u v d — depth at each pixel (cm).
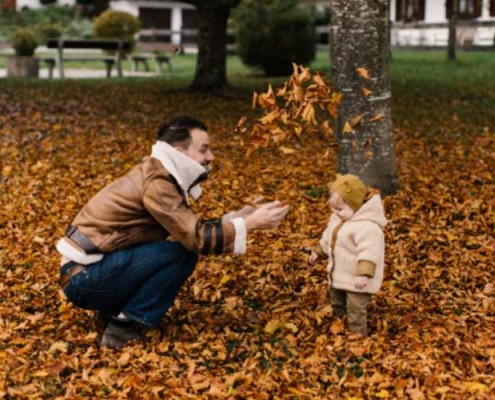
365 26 851
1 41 4447
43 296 622
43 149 1182
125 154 1161
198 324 569
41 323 571
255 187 962
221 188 962
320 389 477
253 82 2231
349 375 485
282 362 513
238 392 467
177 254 519
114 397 465
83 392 471
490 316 586
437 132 1368
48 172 1038
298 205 877
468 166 1077
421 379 484
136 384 478
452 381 480
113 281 516
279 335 549
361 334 544
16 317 580
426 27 3528
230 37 3716
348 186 526
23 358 513
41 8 5059
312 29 2511
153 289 521
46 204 884
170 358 513
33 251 732
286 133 528
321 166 1070
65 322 570
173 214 503
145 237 519
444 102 1750
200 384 475
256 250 724
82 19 4834
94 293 520
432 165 1084
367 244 525
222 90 1888
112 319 532
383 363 503
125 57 2867
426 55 3203
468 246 740
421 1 3897
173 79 2328
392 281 646
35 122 1427
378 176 884
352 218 532
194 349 530
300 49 2475
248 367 501
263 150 1180
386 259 699
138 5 5103
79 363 506
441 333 548
